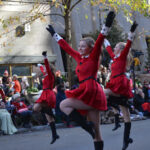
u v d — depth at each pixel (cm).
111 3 1523
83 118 428
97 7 2244
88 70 437
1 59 1579
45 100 714
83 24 2209
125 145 562
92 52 438
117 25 2148
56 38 479
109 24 420
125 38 2112
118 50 623
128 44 582
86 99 424
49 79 727
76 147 675
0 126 1073
